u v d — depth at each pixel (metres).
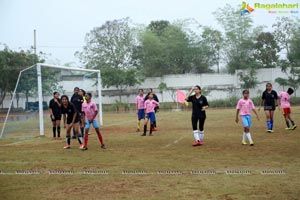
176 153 11.56
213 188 7.30
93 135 17.30
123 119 28.53
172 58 56.16
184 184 7.66
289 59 47.66
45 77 20.67
